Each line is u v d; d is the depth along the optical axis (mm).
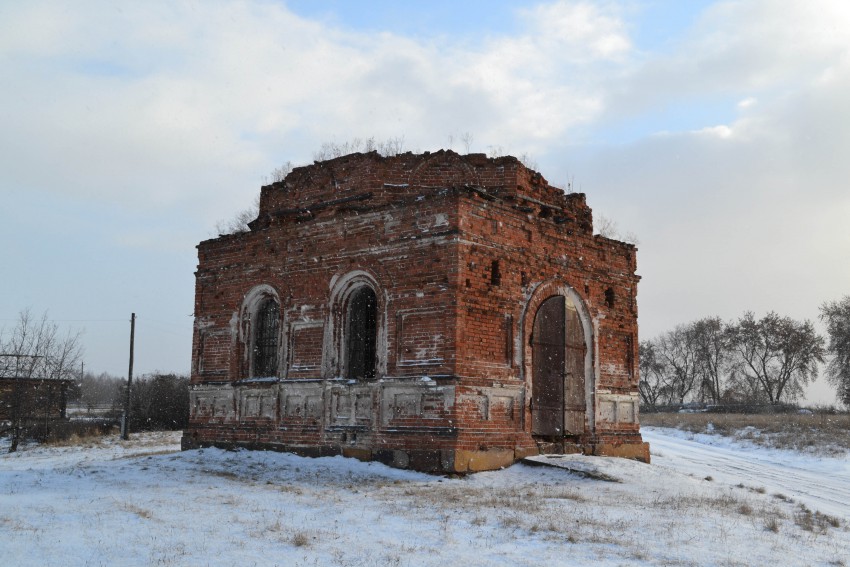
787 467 26422
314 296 19703
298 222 20328
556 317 19297
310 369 19500
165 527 10391
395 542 9906
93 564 8422
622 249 22453
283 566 8531
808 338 82875
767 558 9867
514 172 19484
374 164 19422
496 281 17984
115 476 16156
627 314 22250
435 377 16828
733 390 88750
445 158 19594
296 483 15383
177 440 31469
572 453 19438
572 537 10328
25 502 12312
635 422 21922
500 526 11109
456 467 16188
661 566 9164
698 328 94250
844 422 39688
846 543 11367
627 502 13648
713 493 15484
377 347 18094
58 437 35750
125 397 41094
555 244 20000
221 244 22438
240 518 11211
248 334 21453
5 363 35062
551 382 18938
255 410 20625
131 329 38688
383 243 18359
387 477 16203
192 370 22484
